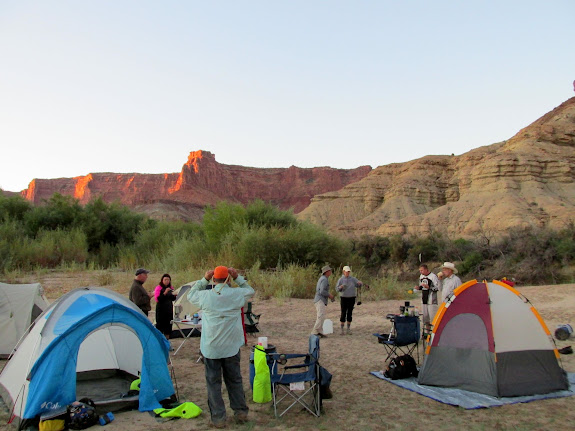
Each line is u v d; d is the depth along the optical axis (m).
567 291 17.33
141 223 37.22
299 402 5.71
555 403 5.99
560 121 111.81
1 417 5.43
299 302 15.83
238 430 5.04
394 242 42.03
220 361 5.25
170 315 9.05
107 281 19.45
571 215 63.31
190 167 198.88
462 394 6.29
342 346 9.41
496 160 84.94
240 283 5.52
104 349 7.03
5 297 8.58
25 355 5.83
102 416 5.27
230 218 25.83
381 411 5.66
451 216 80.19
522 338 6.51
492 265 30.84
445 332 6.82
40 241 28.86
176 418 5.43
